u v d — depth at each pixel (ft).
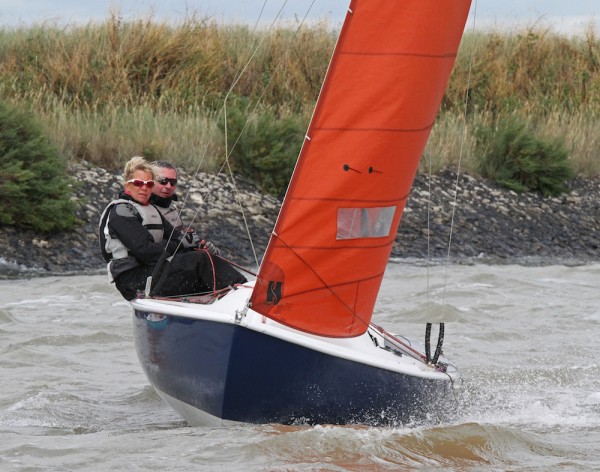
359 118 74.64
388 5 73.92
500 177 232.53
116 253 86.17
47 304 139.64
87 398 94.99
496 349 119.96
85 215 186.91
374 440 75.77
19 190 174.29
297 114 236.84
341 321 77.87
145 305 80.84
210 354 76.43
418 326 132.36
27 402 91.81
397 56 74.43
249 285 84.28
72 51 243.19
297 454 72.69
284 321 76.18
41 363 107.86
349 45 73.92
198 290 85.81
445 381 86.79
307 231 75.36
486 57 277.85
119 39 246.06
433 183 225.76
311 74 260.42
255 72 258.16
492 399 97.14
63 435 80.69
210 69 249.14
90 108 227.20
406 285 162.30
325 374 77.71
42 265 169.27
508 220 216.54
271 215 199.93
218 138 214.69
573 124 261.44
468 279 166.71
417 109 75.82
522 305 146.00
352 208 75.72
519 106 265.54
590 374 108.68
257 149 209.26
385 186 76.18
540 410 93.50
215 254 88.38
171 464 70.79
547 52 293.02
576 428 86.63
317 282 76.18
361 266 77.05
